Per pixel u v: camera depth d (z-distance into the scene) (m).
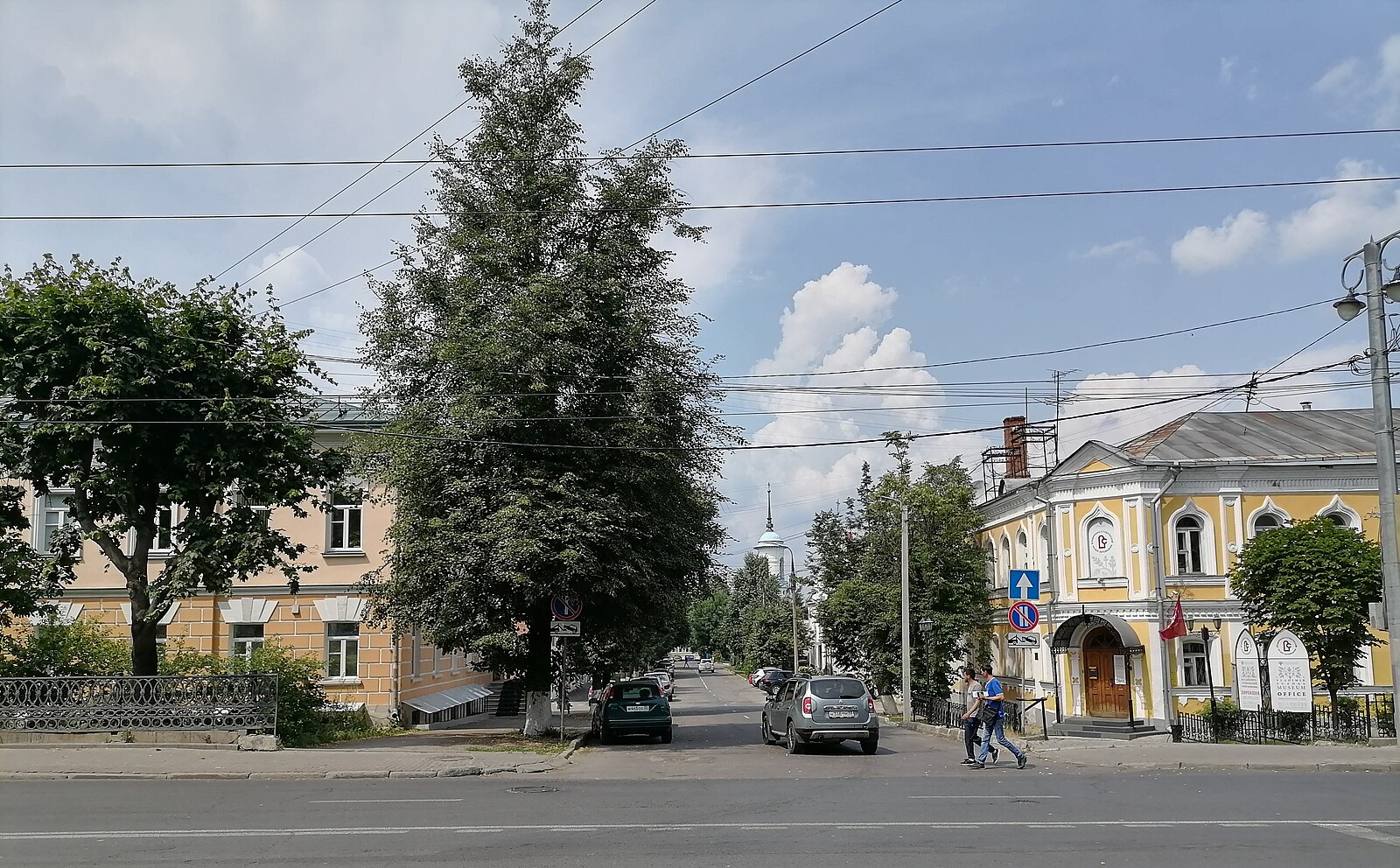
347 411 30.09
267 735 20.41
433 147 25.47
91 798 14.29
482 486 23.55
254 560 21.48
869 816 12.45
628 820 12.18
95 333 20.70
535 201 25.23
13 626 29.38
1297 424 36.25
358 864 9.55
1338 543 26.17
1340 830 11.45
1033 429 42.41
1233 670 29.77
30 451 21.27
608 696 25.92
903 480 38.78
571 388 24.56
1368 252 20.72
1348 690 30.78
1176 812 12.79
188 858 9.84
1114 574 32.25
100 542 22.39
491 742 24.25
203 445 21.73
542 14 26.20
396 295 25.69
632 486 24.44
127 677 20.52
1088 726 29.97
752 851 10.16
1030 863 9.62
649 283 26.17
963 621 37.28
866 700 22.30
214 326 22.14
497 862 9.63
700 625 143.62
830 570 44.28
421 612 24.44
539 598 23.83
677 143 26.02
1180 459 32.38
